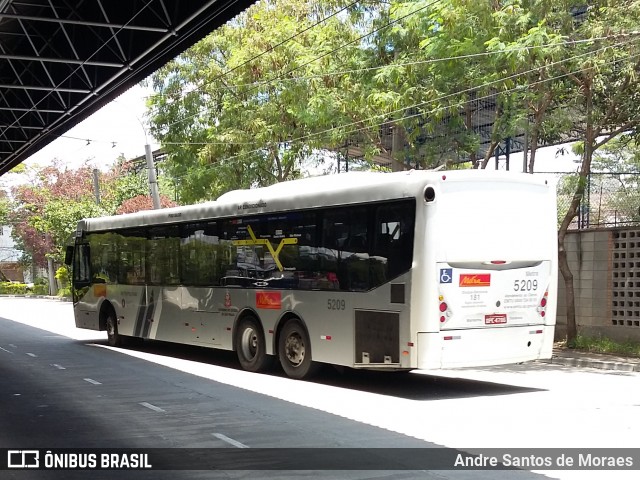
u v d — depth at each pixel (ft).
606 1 53.47
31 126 75.66
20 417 31.81
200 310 50.90
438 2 54.44
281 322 43.98
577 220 64.64
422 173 35.73
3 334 76.89
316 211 41.34
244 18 81.61
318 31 69.82
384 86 62.44
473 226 36.37
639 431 28.53
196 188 83.05
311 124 70.64
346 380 42.80
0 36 54.03
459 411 32.96
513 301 37.60
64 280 169.37
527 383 42.37
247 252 46.65
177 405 34.50
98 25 44.73
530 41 49.47
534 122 57.98
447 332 35.42
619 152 89.35
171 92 86.58
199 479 22.11
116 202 154.61
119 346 62.75
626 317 56.59
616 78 56.39
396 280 36.01
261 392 38.32
